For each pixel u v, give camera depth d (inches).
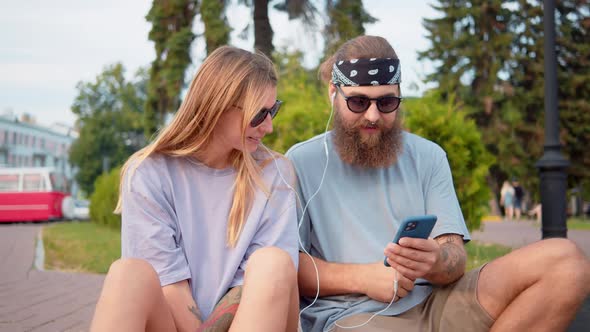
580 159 1178.6
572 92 1161.4
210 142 95.6
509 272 87.1
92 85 2223.2
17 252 419.8
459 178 265.9
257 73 92.7
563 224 238.7
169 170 96.0
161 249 88.7
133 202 91.5
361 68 98.7
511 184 1095.0
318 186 105.5
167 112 612.7
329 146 107.1
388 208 102.3
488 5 1248.2
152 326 74.9
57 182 1048.8
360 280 96.4
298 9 462.0
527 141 1219.9
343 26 458.9
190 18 573.9
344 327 93.3
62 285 259.0
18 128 3058.6
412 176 104.4
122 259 75.8
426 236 86.9
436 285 97.7
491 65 1229.7
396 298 96.4
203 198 95.3
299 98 318.0
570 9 1219.9
